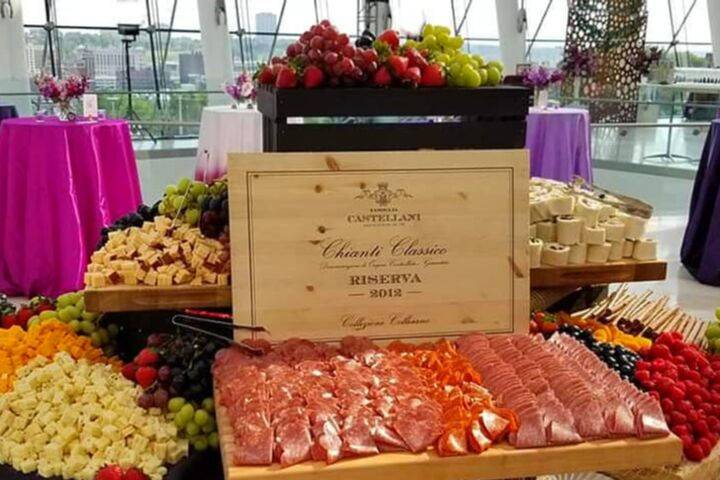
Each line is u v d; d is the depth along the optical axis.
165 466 1.61
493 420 1.38
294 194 1.68
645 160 7.53
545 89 6.20
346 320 1.71
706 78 9.00
